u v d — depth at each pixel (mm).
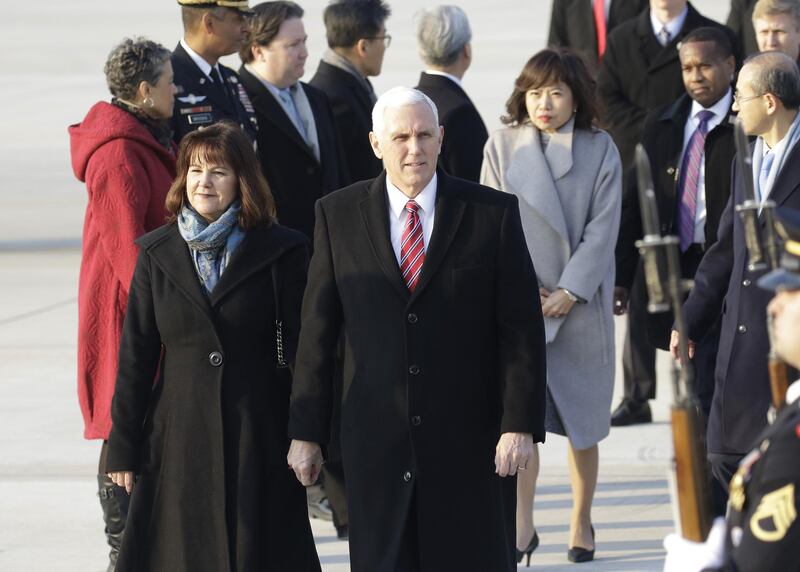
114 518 19531
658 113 23641
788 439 9625
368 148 26062
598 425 20625
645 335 27703
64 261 46688
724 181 22328
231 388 16500
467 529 15875
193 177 16688
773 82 18031
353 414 16047
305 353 16188
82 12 154875
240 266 16625
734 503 10078
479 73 91438
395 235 16141
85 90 96750
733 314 18203
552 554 21188
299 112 24000
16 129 79062
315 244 16391
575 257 20406
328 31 26094
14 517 23375
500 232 15945
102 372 19469
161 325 16688
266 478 16516
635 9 33719
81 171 19641
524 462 15766
